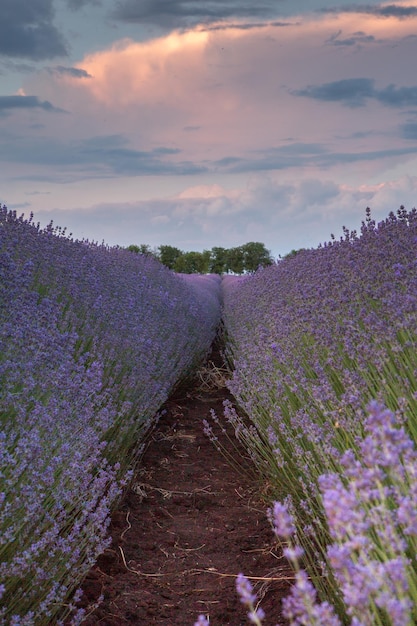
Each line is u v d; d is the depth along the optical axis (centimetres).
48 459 324
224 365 1044
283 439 438
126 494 470
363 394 346
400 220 547
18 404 331
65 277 650
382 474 156
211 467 557
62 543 284
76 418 385
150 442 596
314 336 477
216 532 421
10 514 257
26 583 269
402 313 361
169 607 321
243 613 314
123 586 338
